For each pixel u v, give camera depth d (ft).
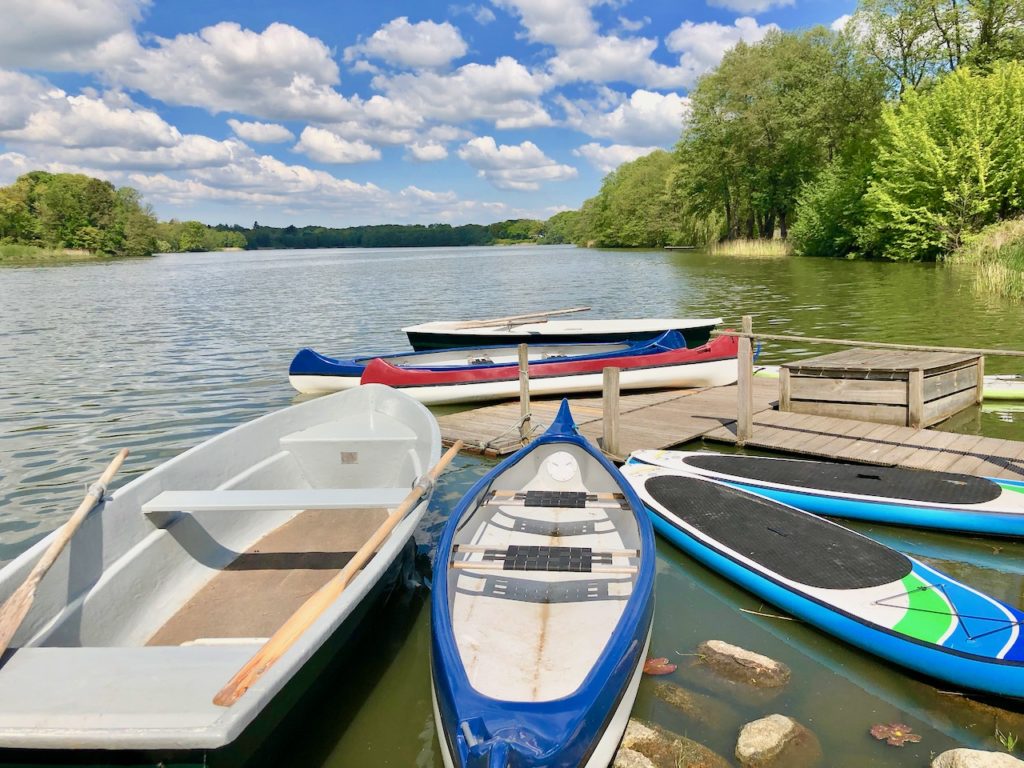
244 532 16.72
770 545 15.75
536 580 13.93
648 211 242.78
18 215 290.76
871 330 47.47
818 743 10.54
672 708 11.43
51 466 25.66
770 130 139.95
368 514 18.20
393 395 23.06
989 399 30.35
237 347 51.85
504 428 27.84
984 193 93.25
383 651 13.67
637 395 33.99
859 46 123.03
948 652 11.64
